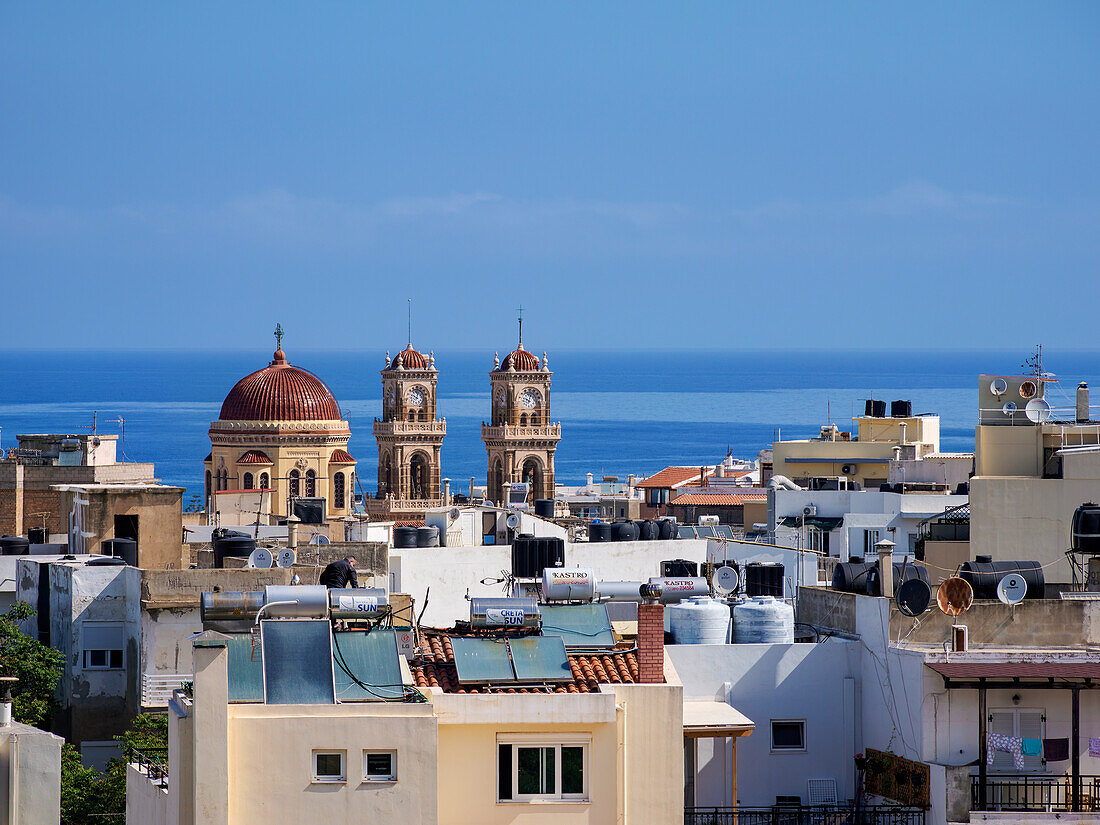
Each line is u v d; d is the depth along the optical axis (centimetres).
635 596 11338
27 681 14725
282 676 8988
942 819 9825
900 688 10288
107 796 12112
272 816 8638
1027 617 10406
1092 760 10106
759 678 10625
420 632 10062
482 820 9138
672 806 9306
